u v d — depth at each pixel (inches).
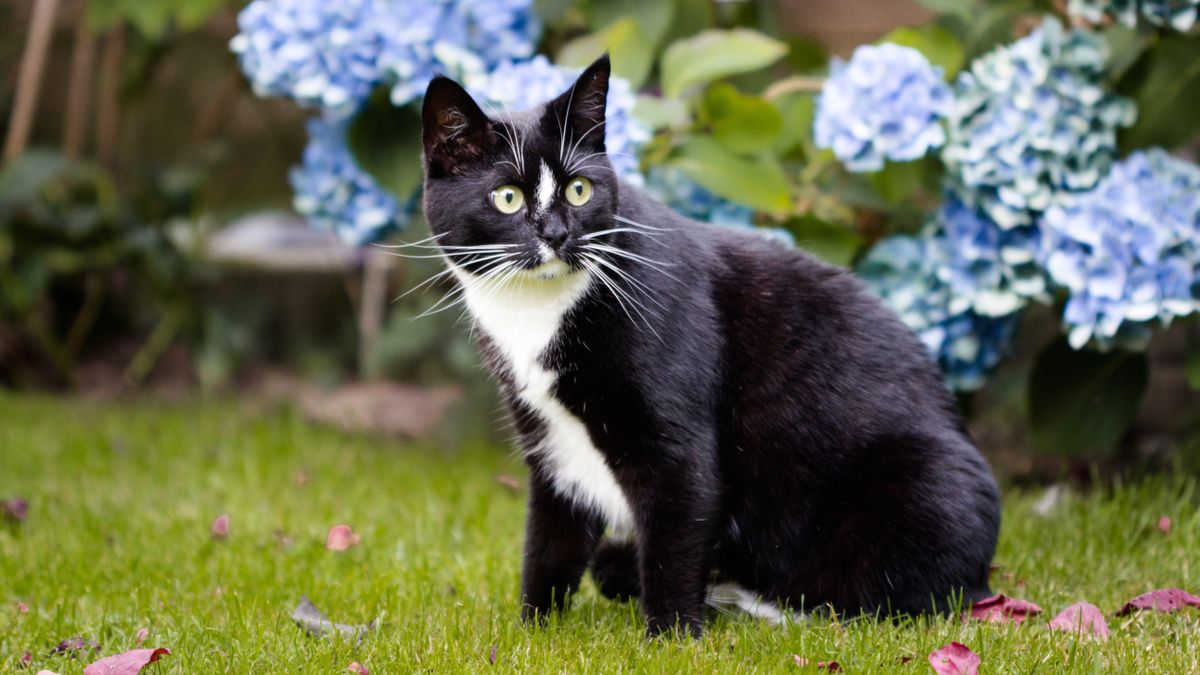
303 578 87.6
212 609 85.0
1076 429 95.8
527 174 82.3
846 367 84.3
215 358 119.6
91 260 118.1
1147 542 89.7
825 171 99.8
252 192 136.0
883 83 91.9
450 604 85.4
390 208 99.0
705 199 95.8
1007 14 97.0
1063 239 91.7
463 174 83.1
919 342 86.4
